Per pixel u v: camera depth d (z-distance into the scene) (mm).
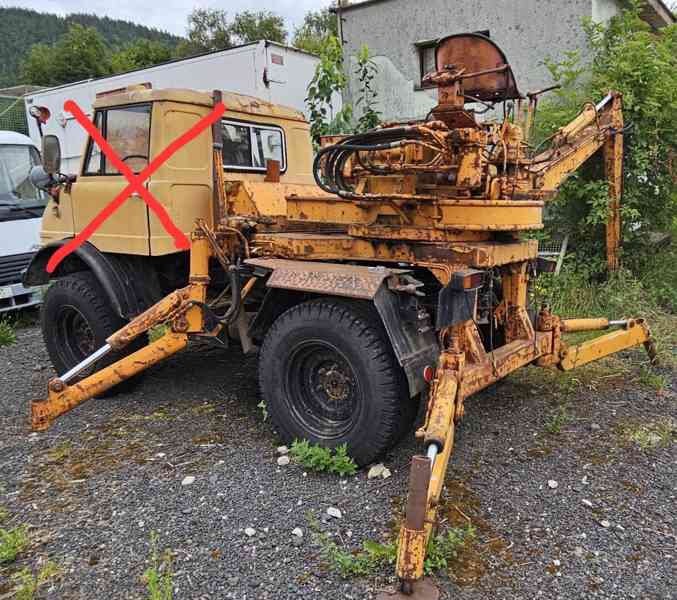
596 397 4379
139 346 4680
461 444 3707
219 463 3559
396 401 3254
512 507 3031
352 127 10094
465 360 3330
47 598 2494
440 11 9523
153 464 3584
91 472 3525
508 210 3248
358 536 2824
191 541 2820
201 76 9328
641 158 6422
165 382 4984
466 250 3225
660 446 3641
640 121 6461
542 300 6254
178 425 4133
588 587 2473
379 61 10297
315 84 9266
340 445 3424
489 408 4223
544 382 4652
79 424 4227
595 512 2979
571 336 5480
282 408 3615
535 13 8688
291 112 5371
